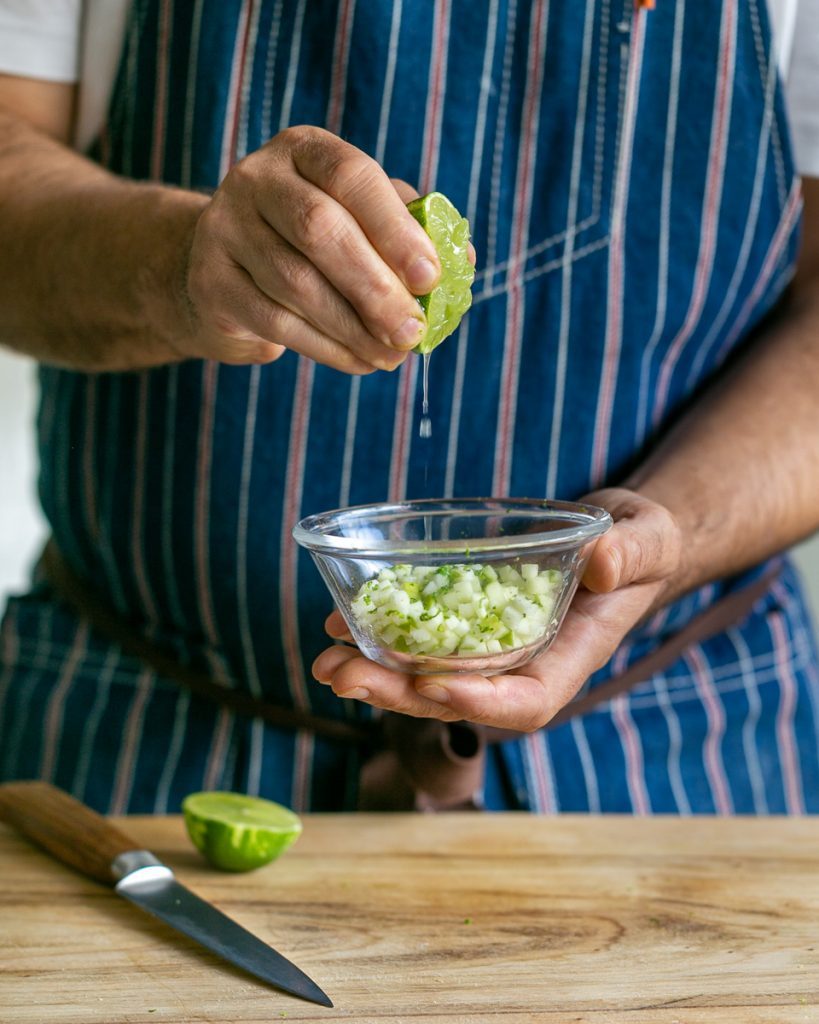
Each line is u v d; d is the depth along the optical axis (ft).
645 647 4.58
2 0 4.33
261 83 4.13
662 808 4.54
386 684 2.92
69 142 4.67
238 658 4.40
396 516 3.33
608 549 3.01
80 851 3.58
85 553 4.57
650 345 4.33
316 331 2.83
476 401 4.23
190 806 3.72
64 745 4.54
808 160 4.36
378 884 3.57
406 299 2.65
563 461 4.32
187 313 3.24
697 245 4.24
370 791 4.27
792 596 5.00
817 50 4.21
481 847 3.83
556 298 4.20
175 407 4.24
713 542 3.87
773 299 4.51
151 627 4.52
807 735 4.82
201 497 4.26
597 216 4.17
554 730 4.49
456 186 4.16
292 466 4.22
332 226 2.58
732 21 4.09
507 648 2.85
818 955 3.13
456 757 3.93
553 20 4.06
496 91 4.11
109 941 3.23
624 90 4.10
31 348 4.19
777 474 4.09
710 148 4.17
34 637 4.71
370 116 4.11
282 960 3.06
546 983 3.01
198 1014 2.88
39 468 4.80
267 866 3.68
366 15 4.03
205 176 4.18
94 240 3.55
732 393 4.32
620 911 3.39
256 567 4.26
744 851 3.78
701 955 3.14
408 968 3.09
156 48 4.21
